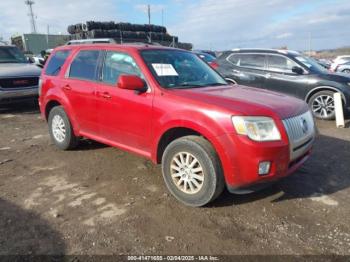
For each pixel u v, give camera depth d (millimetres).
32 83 9312
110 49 4812
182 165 3807
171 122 3811
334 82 8180
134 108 4246
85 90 4977
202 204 3701
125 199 3980
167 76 4324
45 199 3979
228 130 3402
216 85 4648
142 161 5199
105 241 3152
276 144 3416
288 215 3631
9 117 8766
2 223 3447
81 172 4797
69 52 5570
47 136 6781
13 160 5332
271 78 8969
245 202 3900
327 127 7742
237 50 9742
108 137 4820
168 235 3256
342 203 3908
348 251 3021
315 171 4855
